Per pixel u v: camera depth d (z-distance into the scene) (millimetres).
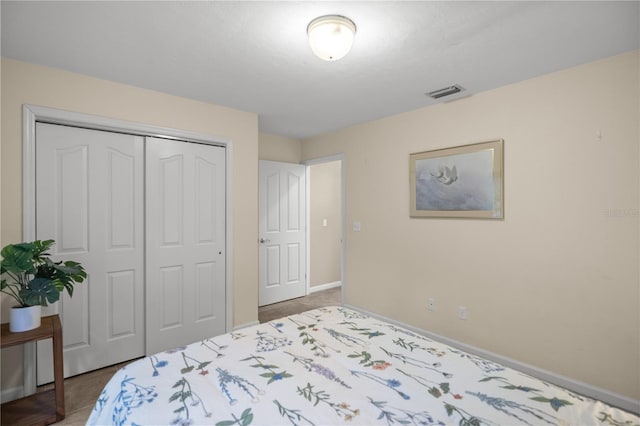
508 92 2553
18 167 2145
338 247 5438
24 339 1798
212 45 1951
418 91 2695
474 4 1558
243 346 1570
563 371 2303
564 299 2297
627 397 2043
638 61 1989
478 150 2717
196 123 2939
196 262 3008
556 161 2322
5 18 1663
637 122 2002
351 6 1569
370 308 3660
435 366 1368
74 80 2340
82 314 2453
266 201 4293
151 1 1535
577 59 2129
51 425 1886
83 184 2445
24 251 1842
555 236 2332
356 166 3811
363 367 1356
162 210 2814
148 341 2744
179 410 1061
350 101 2959
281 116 3434
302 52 2037
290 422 999
